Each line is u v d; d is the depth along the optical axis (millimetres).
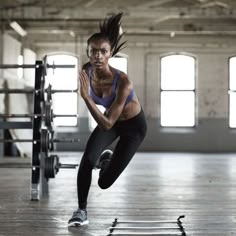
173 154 15336
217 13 12172
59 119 17516
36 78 5047
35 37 16844
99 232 3256
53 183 6406
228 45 17297
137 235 3152
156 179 7148
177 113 17625
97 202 4703
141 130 3123
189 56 17609
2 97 12828
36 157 4875
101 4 12219
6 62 13648
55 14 12219
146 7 12227
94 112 2832
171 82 17625
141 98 17594
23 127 5031
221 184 6469
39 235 3150
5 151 13422
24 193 5375
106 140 3137
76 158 12477
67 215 3920
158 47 17547
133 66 17562
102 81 2992
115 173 3064
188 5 12203
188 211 4172
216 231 3316
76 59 17453
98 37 2938
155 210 4219
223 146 17562
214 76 17594
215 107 17625
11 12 12242
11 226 3455
